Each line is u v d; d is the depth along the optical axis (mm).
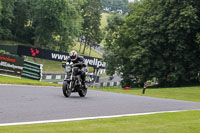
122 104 15219
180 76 56094
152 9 59938
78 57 17031
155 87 59562
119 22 68500
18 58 37656
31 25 114875
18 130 7094
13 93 15766
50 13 95250
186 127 8789
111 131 7652
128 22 64062
